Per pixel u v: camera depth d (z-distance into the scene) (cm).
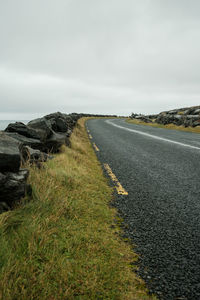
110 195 330
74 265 163
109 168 504
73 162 471
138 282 154
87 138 1109
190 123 2025
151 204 299
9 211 198
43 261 161
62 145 570
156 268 169
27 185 244
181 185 385
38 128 485
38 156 365
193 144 919
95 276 155
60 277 149
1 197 209
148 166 527
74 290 140
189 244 204
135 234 219
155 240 209
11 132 416
